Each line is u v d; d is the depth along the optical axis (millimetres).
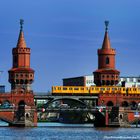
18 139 179625
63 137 188625
